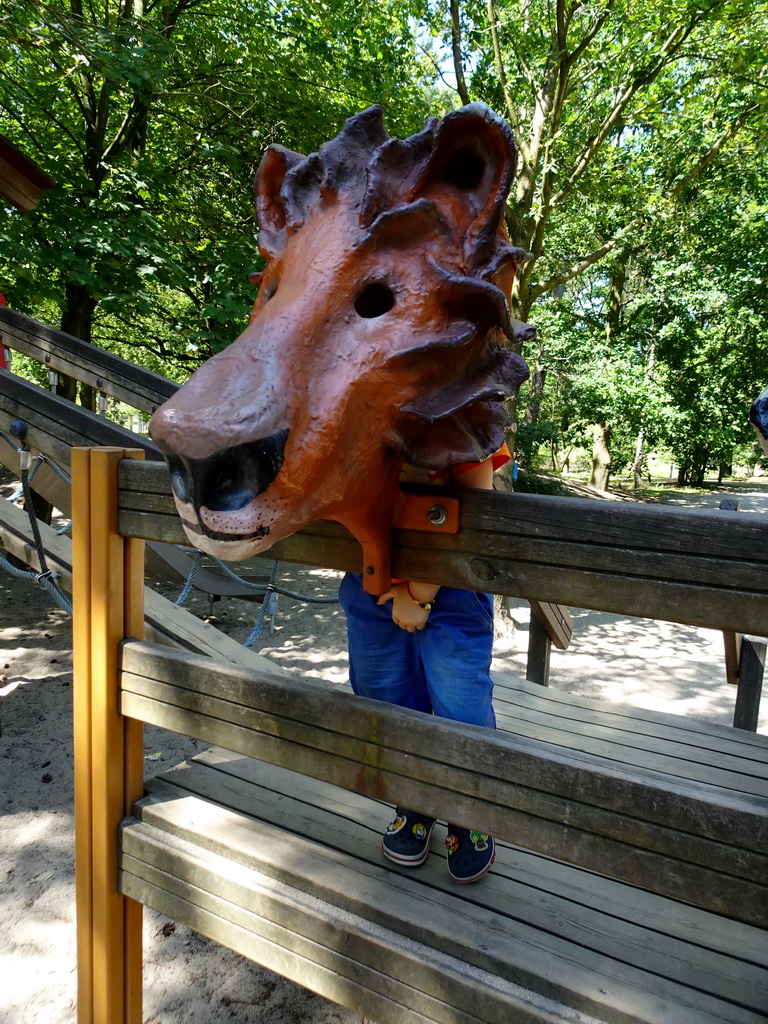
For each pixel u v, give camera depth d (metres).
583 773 1.09
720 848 0.99
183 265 6.79
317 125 7.13
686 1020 1.13
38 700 4.48
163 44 5.53
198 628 2.76
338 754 1.34
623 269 15.61
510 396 1.11
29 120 7.14
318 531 1.41
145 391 4.43
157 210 7.27
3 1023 2.10
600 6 5.77
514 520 1.17
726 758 2.37
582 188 7.51
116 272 6.19
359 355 1.03
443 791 1.22
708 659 6.25
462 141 1.08
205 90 7.28
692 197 10.46
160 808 1.74
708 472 32.09
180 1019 2.15
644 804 1.04
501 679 2.99
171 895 1.61
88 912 1.75
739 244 13.84
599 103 7.32
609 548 1.09
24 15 5.71
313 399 1.01
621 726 2.60
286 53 7.38
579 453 31.38
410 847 1.55
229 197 7.73
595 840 1.08
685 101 7.46
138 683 1.63
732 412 15.70
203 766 2.08
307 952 1.41
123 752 1.72
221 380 0.99
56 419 3.09
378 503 1.23
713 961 1.31
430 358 1.04
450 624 1.52
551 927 1.37
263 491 0.98
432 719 1.25
